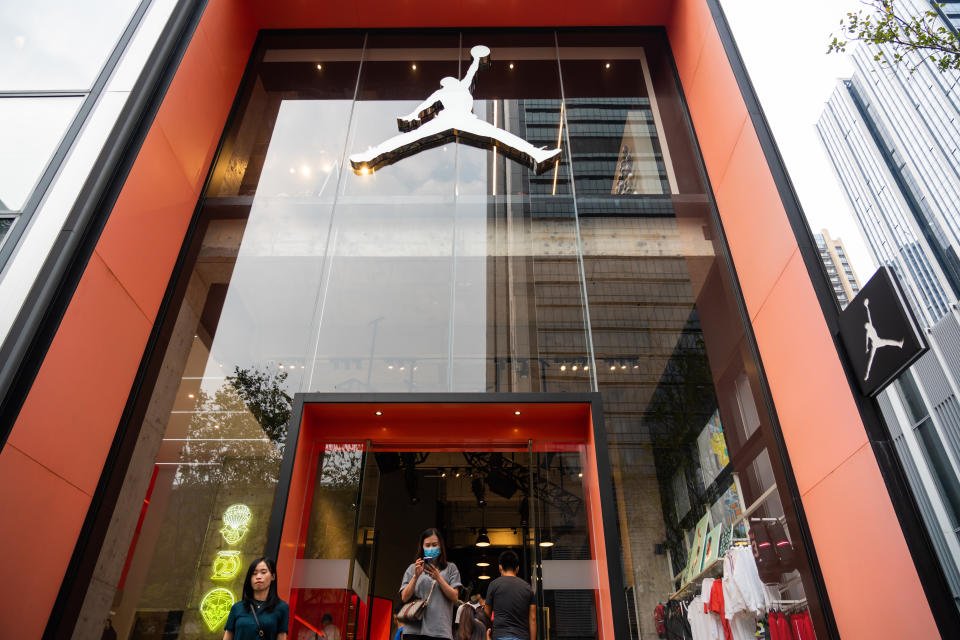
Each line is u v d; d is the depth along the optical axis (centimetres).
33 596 509
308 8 1045
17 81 701
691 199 861
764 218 699
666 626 584
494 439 719
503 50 1055
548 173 892
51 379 543
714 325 754
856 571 527
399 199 858
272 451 664
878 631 498
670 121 957
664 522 632
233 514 634
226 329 742
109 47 750
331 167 891
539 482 682
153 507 626
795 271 633
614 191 873
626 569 609
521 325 755
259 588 470
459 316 761
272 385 709
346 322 754
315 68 1026
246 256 798
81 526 572
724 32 831
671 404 699
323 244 814
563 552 637
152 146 712
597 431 677
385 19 1066
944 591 446
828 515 570
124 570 591
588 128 946
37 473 522
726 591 602
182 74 786
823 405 582
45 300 550
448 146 923
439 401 693
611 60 1042
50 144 659
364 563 659
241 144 911
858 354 538
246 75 999
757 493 641
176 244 766
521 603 544
